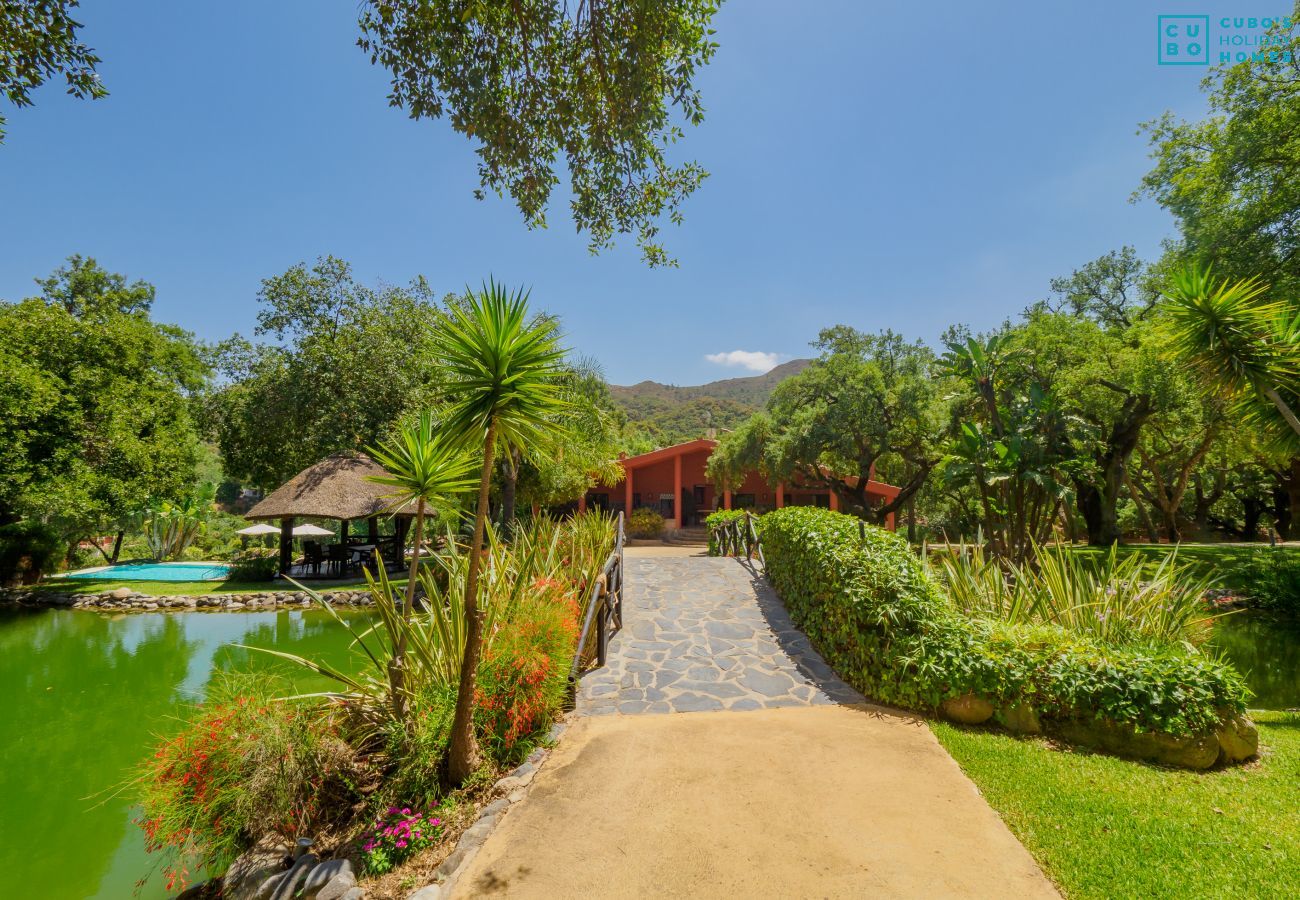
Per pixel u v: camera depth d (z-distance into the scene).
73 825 4.32
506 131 4.94
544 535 7.96
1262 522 29.42
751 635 7.06
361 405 17.97
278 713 3.73
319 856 3.40
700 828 3.23
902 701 4.88
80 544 20.44
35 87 4.42
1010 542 12.40
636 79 4.74
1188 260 11.82
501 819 3.40
